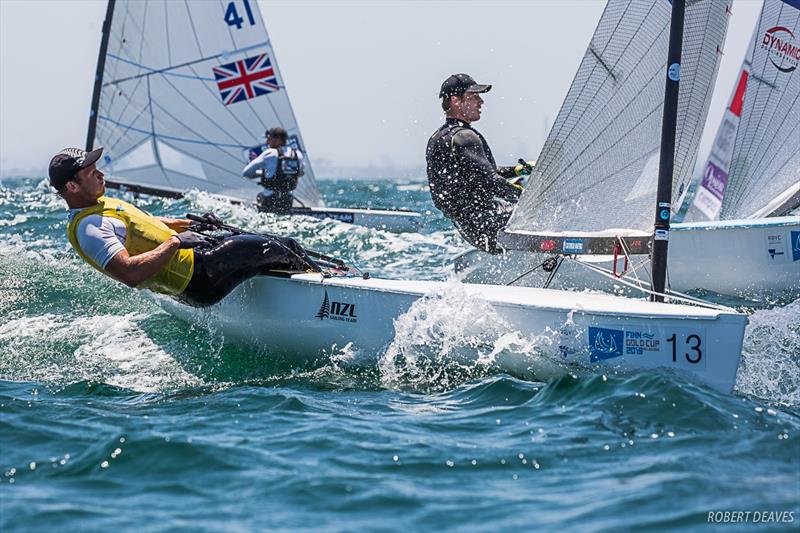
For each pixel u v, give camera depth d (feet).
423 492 28.09
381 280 45.65
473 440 33.01
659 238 43.93
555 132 46.39
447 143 54.34
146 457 31.24
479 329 42.19
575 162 46.29
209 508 27.09
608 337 39.63
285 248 47.24
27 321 54.80
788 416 35.06
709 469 29.12
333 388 42.39
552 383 38.81
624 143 45.37
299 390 41.86
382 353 44.11
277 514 26.58
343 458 31.14
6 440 33.83
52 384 43.47
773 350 43.52
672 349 38.68
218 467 30.35
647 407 35.01
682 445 31.45
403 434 33.83
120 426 35.29
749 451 30.76
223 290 45.47
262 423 35.65
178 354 48.57
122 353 48.78
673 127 43.52
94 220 42.91
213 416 36.83
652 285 44.21
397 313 43.55
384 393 41.19
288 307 46.32
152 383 43.93
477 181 53.78
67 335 51.90
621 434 32.71
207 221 48.65
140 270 42.32
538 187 47.14
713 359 38.22
